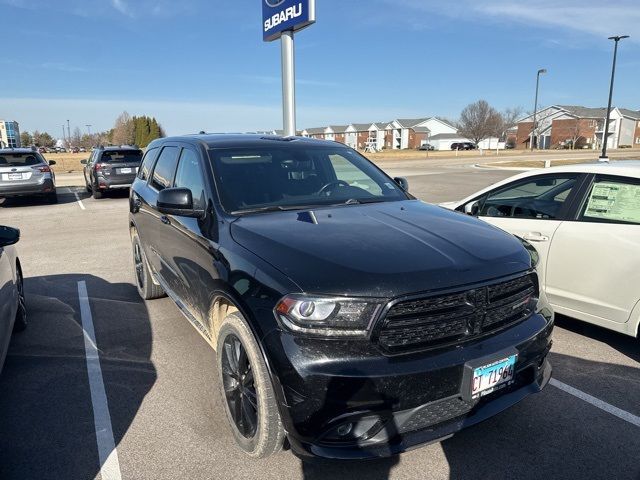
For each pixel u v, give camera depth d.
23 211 13.59
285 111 13.65
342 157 4.31
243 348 2.78
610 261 4.02
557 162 36.31
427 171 28.62
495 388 2.56
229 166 3.72
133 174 16.05
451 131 108.50
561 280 4.38
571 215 4.36
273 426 2.58
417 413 2.38
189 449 2.95
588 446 2.96
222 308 3.17
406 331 2.37
